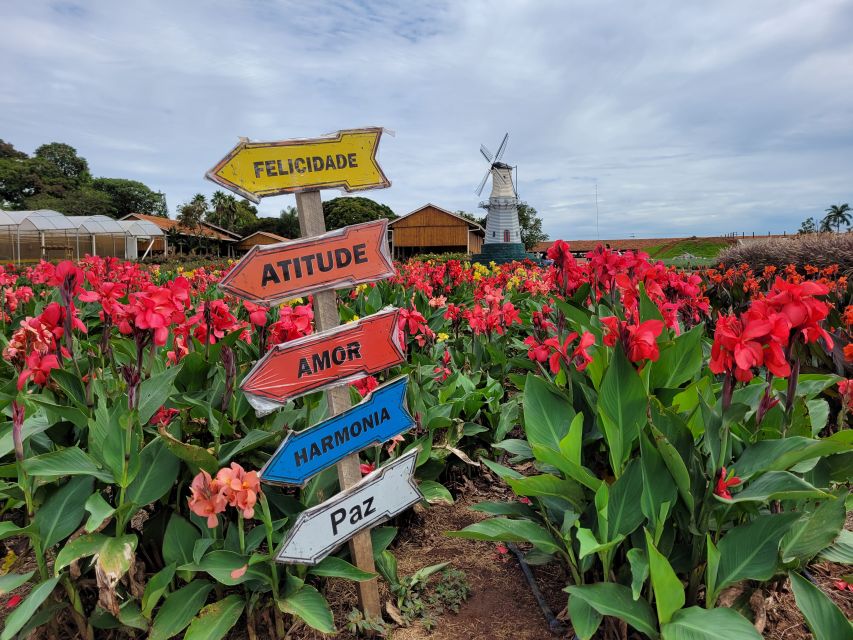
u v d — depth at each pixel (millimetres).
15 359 2311
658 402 2225
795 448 1896
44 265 6582
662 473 2080
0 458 2490
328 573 2223
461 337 5504
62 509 2146
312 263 2188
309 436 2170
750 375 1753
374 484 2365
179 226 52844
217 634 2000
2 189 67438
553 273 4117
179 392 2689
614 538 2021
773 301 1896
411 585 2615
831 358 3936
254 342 3902
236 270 2021
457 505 3471
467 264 12953
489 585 2699
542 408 2588
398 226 53906
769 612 2297
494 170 41250
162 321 2068
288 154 2164
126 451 2029
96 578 2064
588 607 2029
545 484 2238
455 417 3451
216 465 2205
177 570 2094
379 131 2348
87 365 2861
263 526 2301
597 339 3084
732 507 2051
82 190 69938
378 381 3668
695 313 3711
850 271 10641
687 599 2127
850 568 2715
